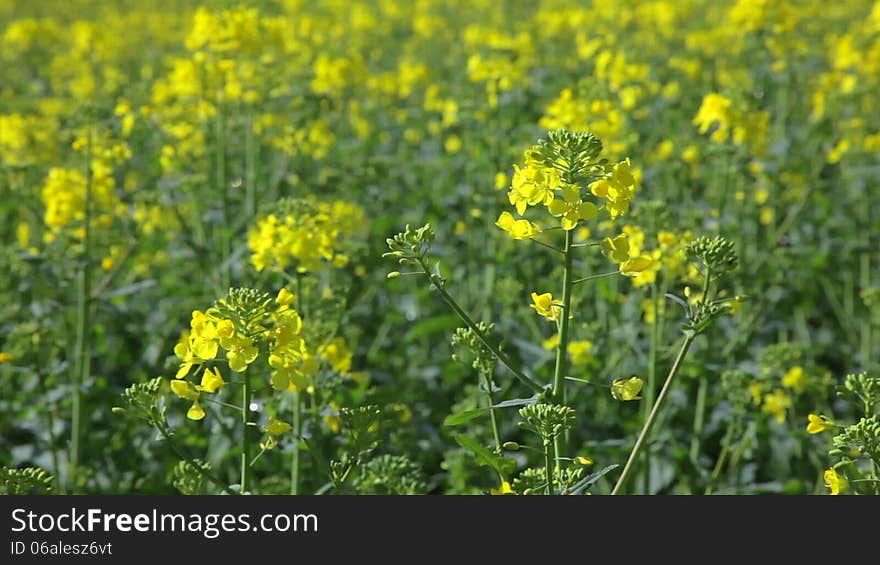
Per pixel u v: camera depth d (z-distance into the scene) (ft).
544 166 16.22
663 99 46.16
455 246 38.11
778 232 35.40
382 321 35.47
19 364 27.50
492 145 36.68
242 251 31.40
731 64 53.06
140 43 83.61
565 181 16.24
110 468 28.27
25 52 69.51
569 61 57.41
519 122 41.55
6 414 31.12
